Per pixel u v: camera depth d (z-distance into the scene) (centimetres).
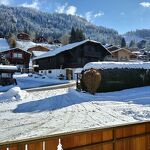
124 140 580
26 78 6081
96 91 3447
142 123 607
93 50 6894
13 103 2636
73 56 6738
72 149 521
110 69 3512
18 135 1334
